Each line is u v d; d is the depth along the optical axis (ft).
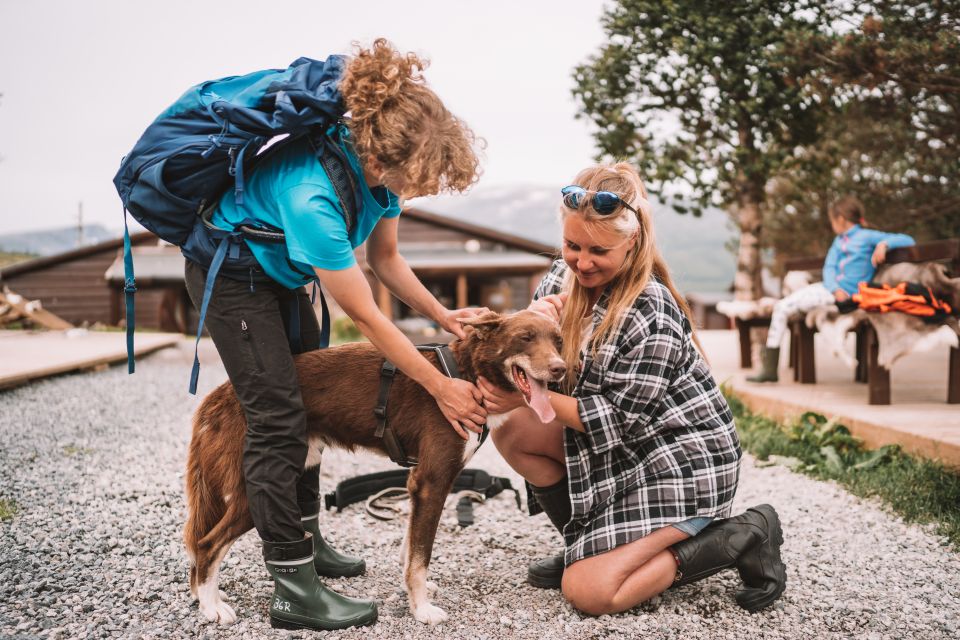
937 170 38.24
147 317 71.51
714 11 26.04
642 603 10.06
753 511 10.22
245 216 8.63
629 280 9.91
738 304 25.44
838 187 45.03
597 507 10.07
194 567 9.44
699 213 29.58
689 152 28.27
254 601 9.91
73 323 75.87
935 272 17.20
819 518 13.48
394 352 8.97
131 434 18.26
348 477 16.20
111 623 8.95
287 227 8.41
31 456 15.64
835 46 22.47
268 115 8.42
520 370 9.90
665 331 9.73
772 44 25.36
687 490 9.73
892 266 19.57
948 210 38.78
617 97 29.27
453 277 74.69
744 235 30.42
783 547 12.15
